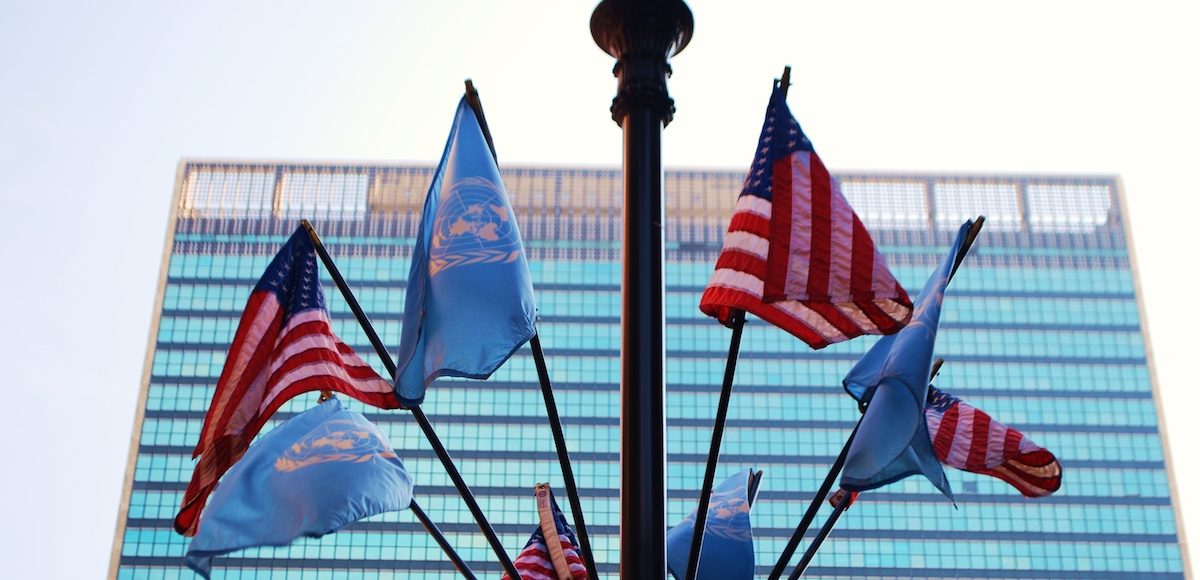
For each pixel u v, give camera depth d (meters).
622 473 7.82
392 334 123.31
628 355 8.03
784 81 10.02
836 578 114.06
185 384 121.12
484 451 117.12
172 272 127.12
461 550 112.62
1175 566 115.69
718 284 9.34
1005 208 133.25
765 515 116.19
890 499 117.44
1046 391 123.81
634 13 9.04
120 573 112.56
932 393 11.82
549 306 125.31
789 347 123.69
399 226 129.88
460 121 10.61
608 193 133.00
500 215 9.97
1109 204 133.88
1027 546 115.94
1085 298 128.62
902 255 131.25
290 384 10.95
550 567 12.20
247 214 130.88
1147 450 120.94
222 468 10.79
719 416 8.88
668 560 12.98
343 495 10.36
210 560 10.06
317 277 11.58
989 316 127.56
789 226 9.32
